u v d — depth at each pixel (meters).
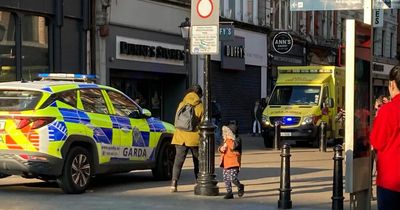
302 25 45.66
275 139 26.14
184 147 13.55
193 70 31.69
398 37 65.88
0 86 12.93
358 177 8.84
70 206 11.44
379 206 6.62
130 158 14.41
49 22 23.62
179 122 13.54
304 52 45.09
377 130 6.53
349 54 8.70
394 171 6.45
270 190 13.95
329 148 27.95
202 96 13.95
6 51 21.84
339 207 10.99
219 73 34.59
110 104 14.20
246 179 15.94
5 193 13.08
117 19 26.20
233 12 36.28
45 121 12.35
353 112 8.65
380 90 58.25
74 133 12.79
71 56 24.42
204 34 12.91
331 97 28.64
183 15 30.83
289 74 29.25
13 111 12.44
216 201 12.29
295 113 27.09
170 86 31.38
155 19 28.66
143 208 11.34
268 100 28.72
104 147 13.59
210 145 13.02
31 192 13.26
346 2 12.06
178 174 13.59
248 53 37.53
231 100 35.97
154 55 28.59
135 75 28.16
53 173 12.46
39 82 13.50
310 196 13.12
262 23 39.62
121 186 14.49
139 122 14.84
